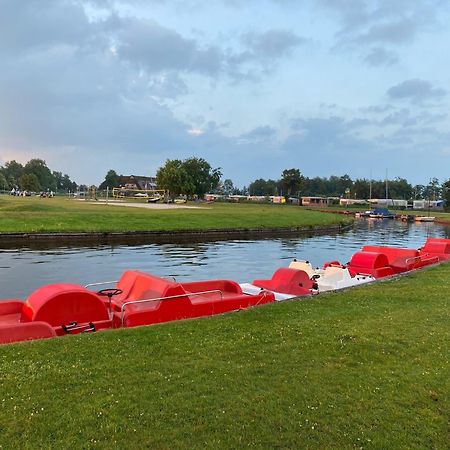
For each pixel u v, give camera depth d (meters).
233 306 9.27
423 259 16.33
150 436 3.98
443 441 4.16
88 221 36.41
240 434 4.09
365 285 11.42
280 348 6.20
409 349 6.32
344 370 5.55
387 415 4.55
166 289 8.27
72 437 3.91
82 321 7.41
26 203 53.84
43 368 5.20
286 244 34.12
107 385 4.86
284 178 148.62
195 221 42.91
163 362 5.53
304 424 4.31
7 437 3.87
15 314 7.95
